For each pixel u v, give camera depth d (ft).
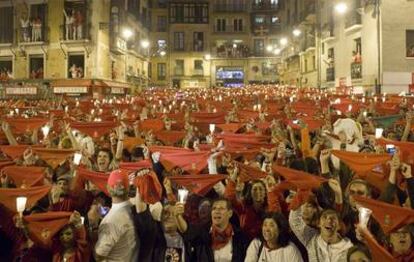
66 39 126.52
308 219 20.27
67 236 19.21
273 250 19.27
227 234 20.93
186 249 20.34
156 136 40.96
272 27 240.94
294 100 76.89
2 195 21.90
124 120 48.83
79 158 26.05
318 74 154.81
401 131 40.70
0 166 29.09
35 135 40.65
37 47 130.11
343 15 130.72
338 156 25.90
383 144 30.12
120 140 32.63
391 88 105.19
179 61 240.73
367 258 16.48
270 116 52.85
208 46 240.73
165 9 238.68
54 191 24.22
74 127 40.98
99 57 127.85
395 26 105.70
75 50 127.03
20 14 131.85
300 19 187.32
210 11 240.73
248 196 23.66
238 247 20.89
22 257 19.74
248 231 22.11
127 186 18.66
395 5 105.60
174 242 19.99
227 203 20.98
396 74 105.40
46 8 129.39
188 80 239.50
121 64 151.23
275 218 19.29
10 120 44.60
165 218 19.93
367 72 113.80
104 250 17.99
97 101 85.92
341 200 21.89
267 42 241.14
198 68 241.35
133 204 19.40
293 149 35.22
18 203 18.94
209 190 25.23
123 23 149.59
